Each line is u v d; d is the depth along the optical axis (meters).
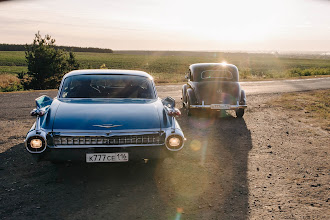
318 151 5.45
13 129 6.62
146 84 4.89
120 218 3.04
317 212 3.25
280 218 3.11
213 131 6.84
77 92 4.60
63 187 3.72
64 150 3.61
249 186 3.88
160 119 3.95
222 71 8.27
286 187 3.87
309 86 18.31
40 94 12.98
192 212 3.19
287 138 6.34
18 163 4.50
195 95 7.93
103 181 3.91
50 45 20.36
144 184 3.86
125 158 3.71
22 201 3.33
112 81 4.79
